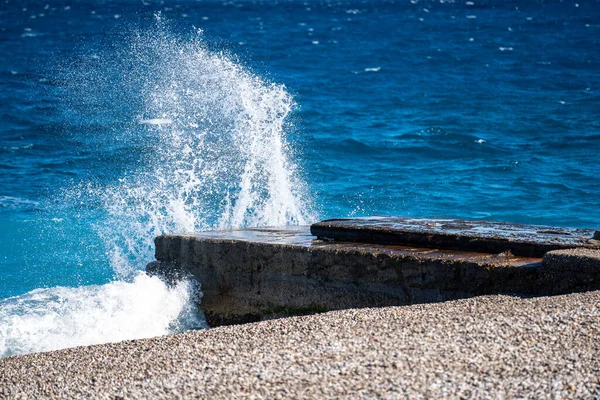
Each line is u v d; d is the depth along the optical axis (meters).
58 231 19.14
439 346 7.82
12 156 29.19
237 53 80.50
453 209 21.30
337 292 11.47
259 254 12.09
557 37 107.56
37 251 17.69
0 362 9.20
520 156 28.08
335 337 8.42
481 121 36.16
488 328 8.23
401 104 43.59
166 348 8.80
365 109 41.56
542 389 6.69
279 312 11.98
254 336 8.85
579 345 7.58
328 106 42.69
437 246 11.47
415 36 113.62
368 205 21.77
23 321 12.19
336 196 22.67
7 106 41.84
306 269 11.70
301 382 7.20
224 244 12.40
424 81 56.59
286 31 125.88
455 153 29.11
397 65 70.38
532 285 10.09
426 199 22.38
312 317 9.46
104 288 13.25
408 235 11.68
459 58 77.00
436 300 10.74
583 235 11.33
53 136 32.72
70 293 13.46
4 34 117.06
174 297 12.61
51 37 109.00
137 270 16.23
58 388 7.95
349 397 6.77
